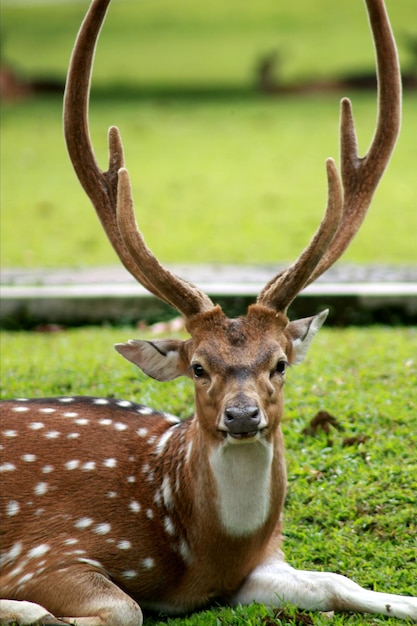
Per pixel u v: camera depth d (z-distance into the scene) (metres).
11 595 7.82
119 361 12.93
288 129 38.69
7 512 8.08
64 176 31.52
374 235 23.11
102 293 15.80
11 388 12.04
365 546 8.75
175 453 8.18
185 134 38.19
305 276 7.73
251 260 20.78
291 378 12.10
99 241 23.30
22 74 49.97
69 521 8.02
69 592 7.63
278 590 8.01
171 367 8.06
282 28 57.94
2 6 65.12
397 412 10.89
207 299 7.89
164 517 8.05
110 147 8.98
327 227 7.71
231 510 7.78
